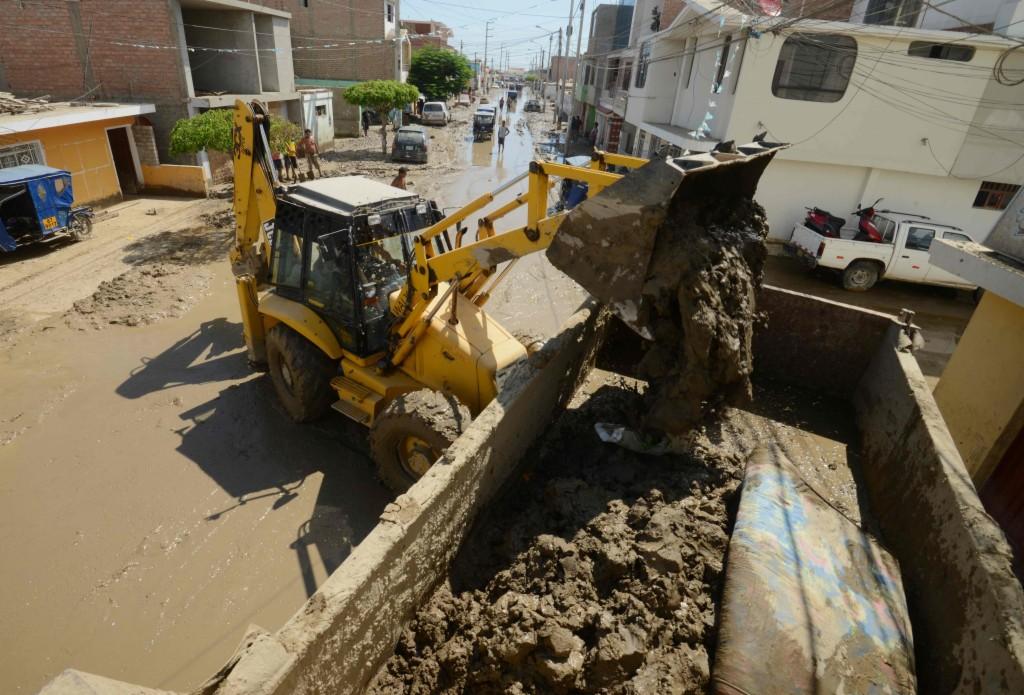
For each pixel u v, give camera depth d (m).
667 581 3.19
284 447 6.14
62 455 5.84
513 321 9.75
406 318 5.56
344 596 2.50
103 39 15.77
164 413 6.60
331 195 5.98
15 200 11.01
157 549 4.78
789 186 14.11
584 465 4.56
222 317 9.12
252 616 4.27
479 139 32.06
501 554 3.79
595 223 3.58
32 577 4.48
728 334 3.53
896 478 4.30
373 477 5.77
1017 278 5.24
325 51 31.45
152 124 16.48
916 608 3.33
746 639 2.82
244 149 6.90
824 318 6.08
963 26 13.45
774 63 12.98
